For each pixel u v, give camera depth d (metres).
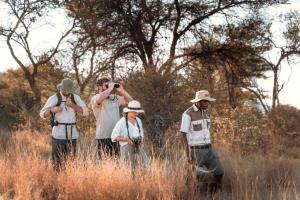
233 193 7.82
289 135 23.83
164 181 7.05
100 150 8.23
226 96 24.33
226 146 17.08
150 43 25.44
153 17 24.72
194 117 8.18
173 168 7.76
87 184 6.74
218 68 27.08
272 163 10.20
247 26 25.81
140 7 23.98
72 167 7.26
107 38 24.78
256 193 7.68
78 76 23.22
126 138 7.79
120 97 8.59
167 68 18.75
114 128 7.91
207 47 26.25
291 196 7.85
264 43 26.31
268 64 27.08
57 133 8.23
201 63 26.45
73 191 6.66
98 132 8.37
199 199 7.49
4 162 7.86
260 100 26.64
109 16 24.53
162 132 16.05
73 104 8.27
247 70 26.70
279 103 28.09
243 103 24.88
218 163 8.13
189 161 8.04
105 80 8.50
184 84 17.66
